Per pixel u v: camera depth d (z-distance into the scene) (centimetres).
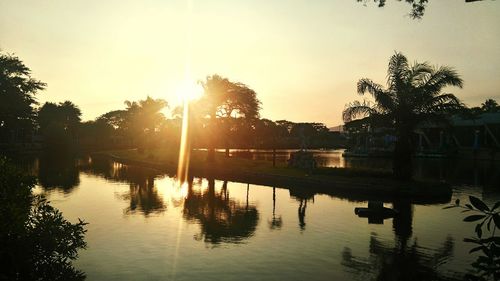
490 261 328
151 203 2130
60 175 3622
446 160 6675
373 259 1140
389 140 8575
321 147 15212
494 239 327
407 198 2408
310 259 1137
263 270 1030
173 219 1698
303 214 1848
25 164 4828
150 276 978
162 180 3353
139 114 7475
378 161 6356
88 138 11212
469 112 2725
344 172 3147
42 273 827
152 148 7288
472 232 1484
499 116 7269
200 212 1878
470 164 5619
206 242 1313
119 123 10688
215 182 3269
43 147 8481
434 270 1047
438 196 2464
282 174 3441
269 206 2078
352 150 8169
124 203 2116
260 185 3073
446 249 1252
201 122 4956
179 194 2508
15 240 740
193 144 5103
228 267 1056
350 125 3008
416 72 2766
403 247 1273
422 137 8731
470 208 337
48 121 10344
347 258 1147
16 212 697
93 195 2400
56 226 849
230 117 5000
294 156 4309
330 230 1516
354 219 1733
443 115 2709
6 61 6375
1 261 727
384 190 2595
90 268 1034
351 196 2475
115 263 1080
